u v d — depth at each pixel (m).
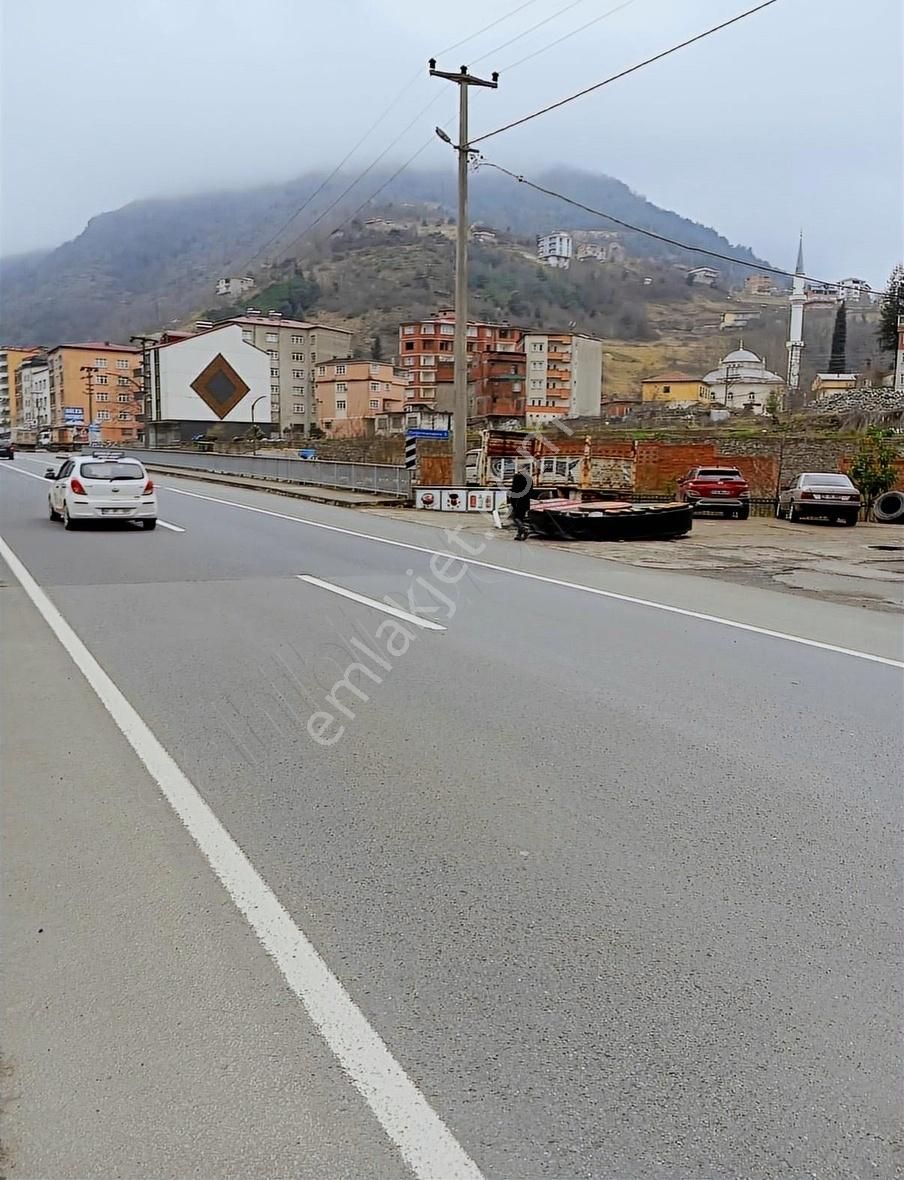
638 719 6.13
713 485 27.56
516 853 4.16
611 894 3.79
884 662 7.95
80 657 7.67
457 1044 2.86
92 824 4.42
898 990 3.15
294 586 11.48
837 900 3.76
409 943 3.41
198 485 35.62
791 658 8.04
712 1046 2.86
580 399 100.25
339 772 5.12
